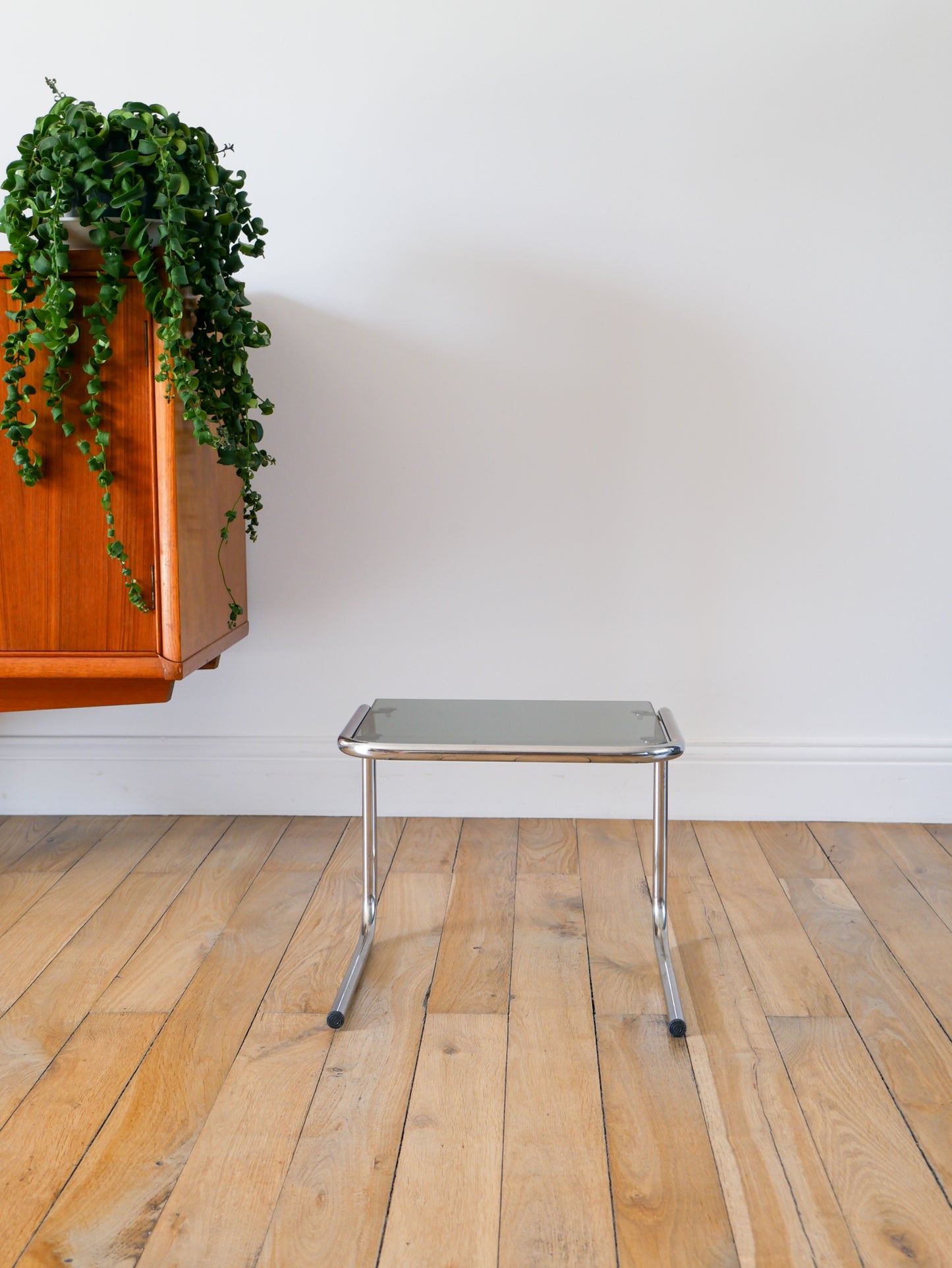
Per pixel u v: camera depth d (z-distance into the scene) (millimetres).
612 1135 1500
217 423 2336
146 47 2607
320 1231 1315
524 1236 1307
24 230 1972
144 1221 1332
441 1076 1646
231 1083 1628
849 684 2775
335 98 2607
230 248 2184
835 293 2619
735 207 2605
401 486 2744
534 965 2014
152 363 2068
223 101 2619
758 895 2340
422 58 2592
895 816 2809
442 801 2869
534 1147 1475
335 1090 1608
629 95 2584
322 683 2832
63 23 2605
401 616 2801
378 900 2307
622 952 2066
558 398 2695
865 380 2646
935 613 2730
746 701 2799
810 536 2719
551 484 2729
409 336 2686
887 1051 1717
